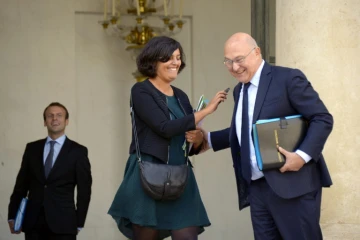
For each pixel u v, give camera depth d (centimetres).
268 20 1248
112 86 1282
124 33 1220
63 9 1255
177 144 764
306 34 838
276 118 708
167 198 745
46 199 1015
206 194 1305
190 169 781
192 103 1301
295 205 715
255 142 704
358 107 835
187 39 1298
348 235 830
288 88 710
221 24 1302
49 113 1034
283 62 855
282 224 723
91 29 1272
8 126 1237
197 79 1298
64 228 1012
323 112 699
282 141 702
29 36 1244
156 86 766
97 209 1277
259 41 1248
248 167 724
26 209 1020
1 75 1235
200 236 1302
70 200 1023
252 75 729
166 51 753
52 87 1250
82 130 1273
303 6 839
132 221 751
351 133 835
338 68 834
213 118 1300
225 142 798
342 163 835
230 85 1305
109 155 1283
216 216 1306
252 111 728
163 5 1262
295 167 696
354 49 835
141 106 749
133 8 1231
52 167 1022
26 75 1242
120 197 767
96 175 1278
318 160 721
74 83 1258
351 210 835
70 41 1257
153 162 754
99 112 1277
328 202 835
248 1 1305
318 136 691
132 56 1194
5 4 1237
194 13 1295
